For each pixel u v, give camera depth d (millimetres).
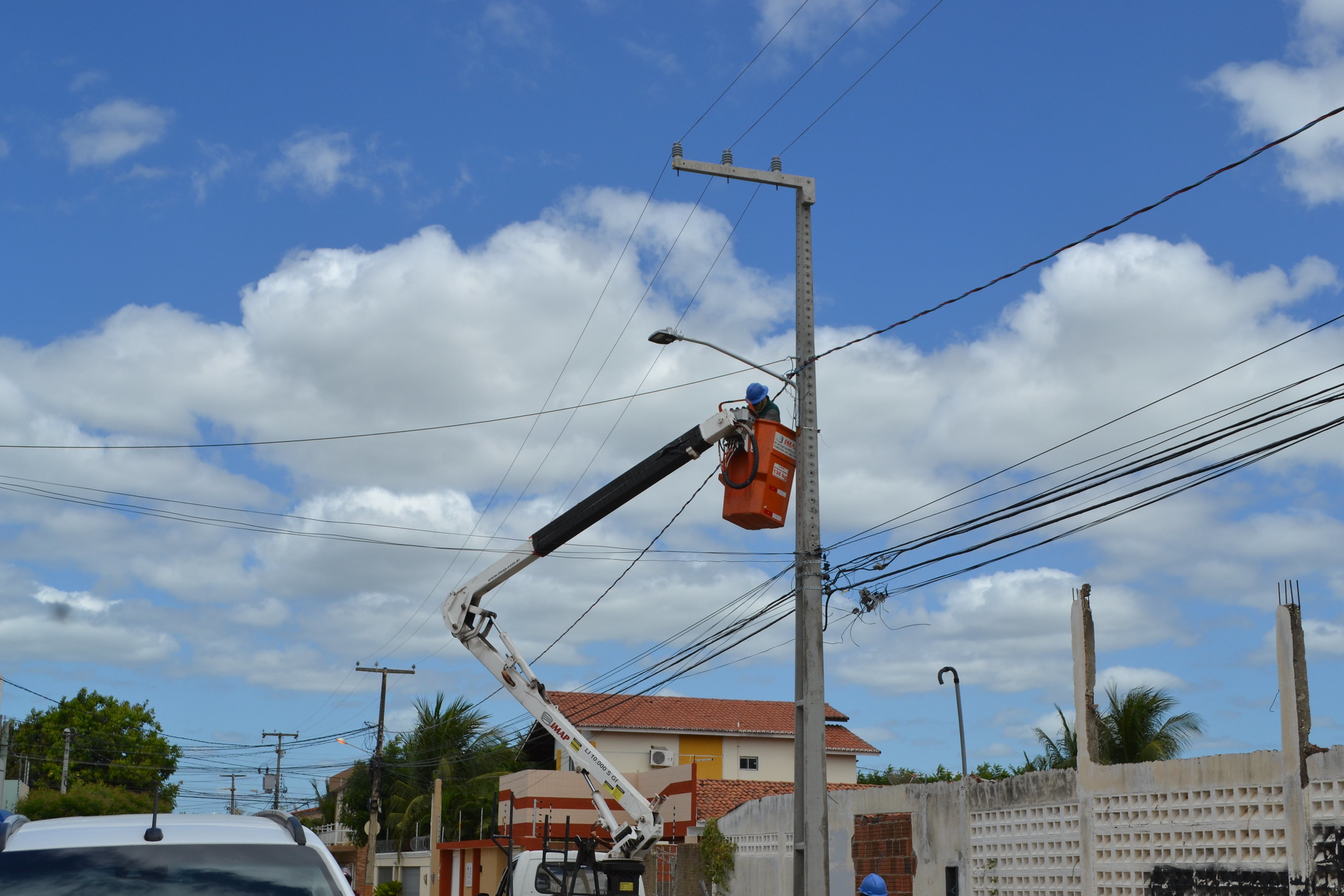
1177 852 14328
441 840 53812
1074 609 16516
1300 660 12984
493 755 56156
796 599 16141
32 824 5859
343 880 5617
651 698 51000
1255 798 13344
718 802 32750
